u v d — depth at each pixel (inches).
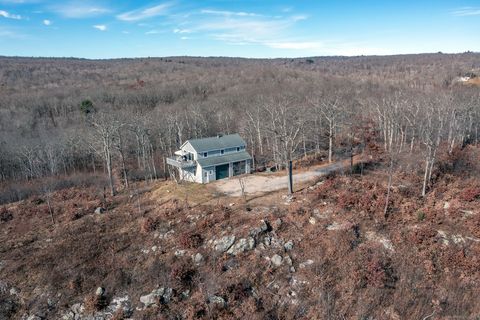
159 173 2669.8
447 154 2325.3
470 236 1390.3
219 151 2181.3
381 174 1987.0
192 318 1181.7
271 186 1925.4
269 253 1381.6
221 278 1312.7
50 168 2810.0
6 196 2326.5
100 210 1862.7
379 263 1307.8
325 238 1419.8
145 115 3243.1
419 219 1482.5
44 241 1594.5
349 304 1199.6
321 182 1868.8
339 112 2760.8
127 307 1244.5
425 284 1248.8
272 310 1210.6
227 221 1539.1
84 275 1368.1
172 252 1445.6
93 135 2815.0
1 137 3090.6
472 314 1147.9
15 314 1250.0
